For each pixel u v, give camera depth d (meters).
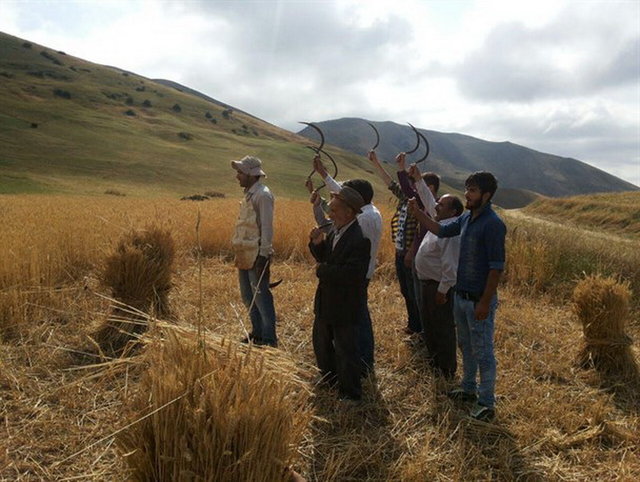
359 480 3.19
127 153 62.78
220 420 2.09
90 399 3.91
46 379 4.25
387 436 3.68
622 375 4.95
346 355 4.05
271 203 5.04
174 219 11.55
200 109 115.44
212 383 2.17
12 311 5.27
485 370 3.95
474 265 3.92
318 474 3.21
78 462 3.21
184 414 2.12
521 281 8.15
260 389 2.26
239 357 2.46
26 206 15.54
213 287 7.16
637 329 6.41
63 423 3.59
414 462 3.34
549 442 3.69
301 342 5.41
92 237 8.38
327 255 4.18
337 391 4.24
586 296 5.13
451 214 4.70
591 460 3.53
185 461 2.09
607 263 8.72
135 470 2.25
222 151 75.56
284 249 10.12
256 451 2.14
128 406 2.39
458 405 4.21
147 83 125.50
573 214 28.72
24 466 3.14
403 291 5.78
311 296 7.00
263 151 80.94
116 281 5.48
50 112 74.19
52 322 5.54
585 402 4.36
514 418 4.03
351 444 3.46
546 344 5.67
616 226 24.30
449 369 4.72
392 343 5.47
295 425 2.49
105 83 111.00
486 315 3.81
